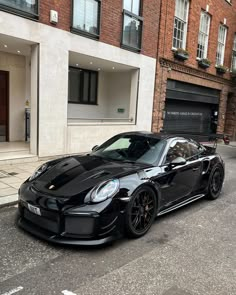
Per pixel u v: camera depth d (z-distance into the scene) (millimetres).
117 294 2543
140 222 3680
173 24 11578
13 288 2553
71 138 8172
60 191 3379
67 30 7629
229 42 16031
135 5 9781
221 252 3426
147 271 2934
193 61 13133
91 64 9961
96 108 11773
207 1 13359
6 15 6305
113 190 3363
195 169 4875
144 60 10469
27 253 3150
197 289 2680
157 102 11469
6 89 9102
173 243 3588
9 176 6016
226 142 9172
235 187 6641
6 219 4023
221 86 15883
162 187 4055
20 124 9531
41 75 7215
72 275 2795
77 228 3197
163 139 4715
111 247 3389
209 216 4621
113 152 4648
